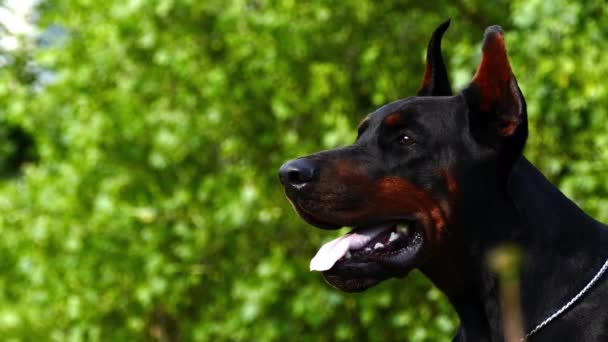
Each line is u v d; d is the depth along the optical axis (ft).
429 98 17.79
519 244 17.12
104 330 40.98
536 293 17.02
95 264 39.81
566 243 17.21
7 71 43.16
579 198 32.35
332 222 17.39
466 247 17.34
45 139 41.70
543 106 32.76
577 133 34.19
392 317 37.27
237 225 36.52
